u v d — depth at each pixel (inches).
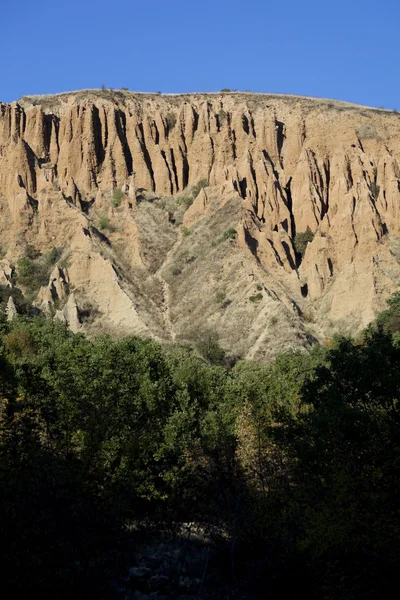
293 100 6092.5
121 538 1272.1
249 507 1304.1
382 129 5575.8
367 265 3905.0
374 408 1248.8
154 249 4522.6
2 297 4065.0
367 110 5792.3
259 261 4101.9
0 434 1201.4
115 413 1400.1
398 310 3157.0
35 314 3914.9
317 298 3937.0
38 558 1028.5
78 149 5319.9
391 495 1108.5
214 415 1659.7
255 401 1611.7
